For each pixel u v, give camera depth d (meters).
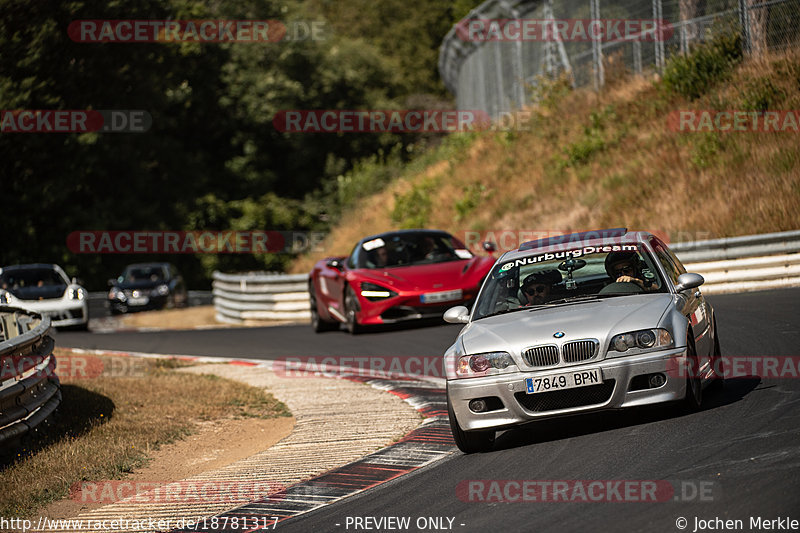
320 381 41.94
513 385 23.70
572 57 96.44
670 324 23.83
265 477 25.91
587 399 23.48
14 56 104.75
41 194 133.88
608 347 23.44
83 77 117.19
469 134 113.00
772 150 64.44
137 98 134.75
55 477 26.47
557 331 23.91
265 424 34.88
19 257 143.00
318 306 59.81
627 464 20.72
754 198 60.56
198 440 33.03
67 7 108.94
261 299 76.25
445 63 153.12
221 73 175.75
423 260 54.50
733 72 76.25
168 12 137.00
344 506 21.61
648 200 68.50
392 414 32.88
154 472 28.36
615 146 80.88
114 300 99.69
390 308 51.59
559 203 77.56
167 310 98.88
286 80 179.50
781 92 69.88
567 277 27.53
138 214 159.25
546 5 95.56
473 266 53.00
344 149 186.12
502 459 23.58
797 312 40.12
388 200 116.06
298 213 174.62
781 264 52.12
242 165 177.75
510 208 83.44
